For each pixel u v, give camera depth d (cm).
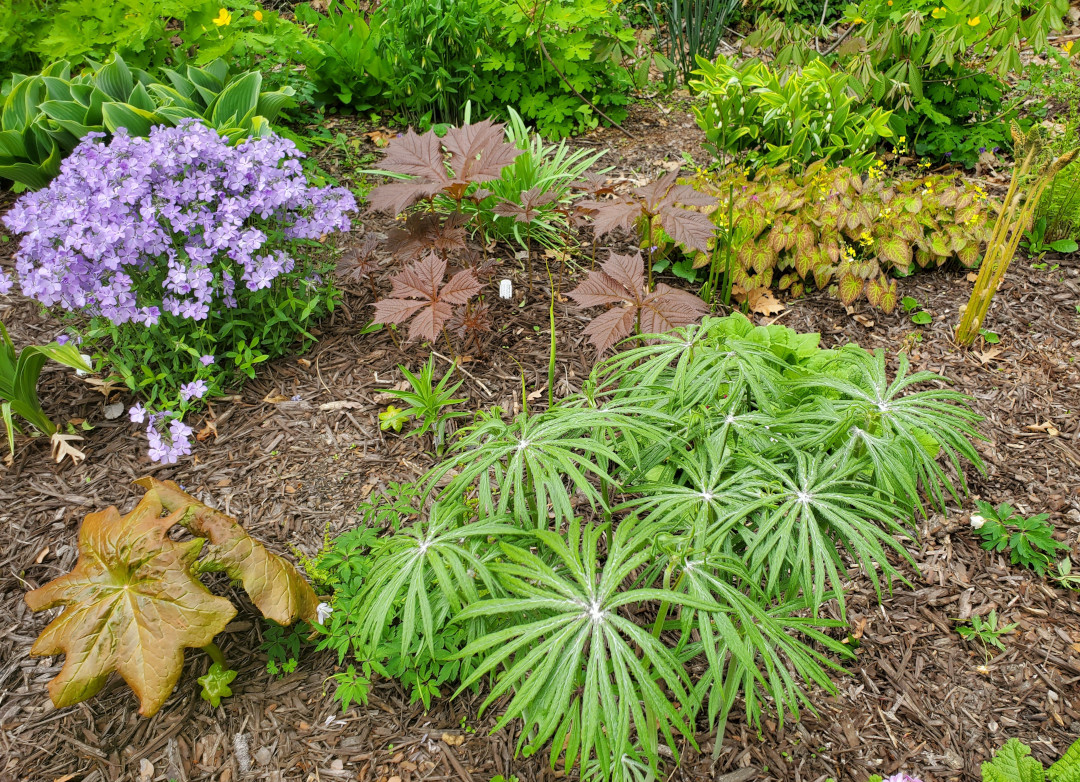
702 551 146
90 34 438
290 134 442
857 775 185
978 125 455
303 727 195
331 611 201
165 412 257
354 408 292
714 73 377
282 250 308
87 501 254
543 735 124
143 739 192
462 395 298
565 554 139
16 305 329
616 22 504
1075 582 229
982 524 246
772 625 147
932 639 216
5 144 364
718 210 336
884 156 472
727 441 174
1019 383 304
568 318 339
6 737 191
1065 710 197
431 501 248
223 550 186
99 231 244
